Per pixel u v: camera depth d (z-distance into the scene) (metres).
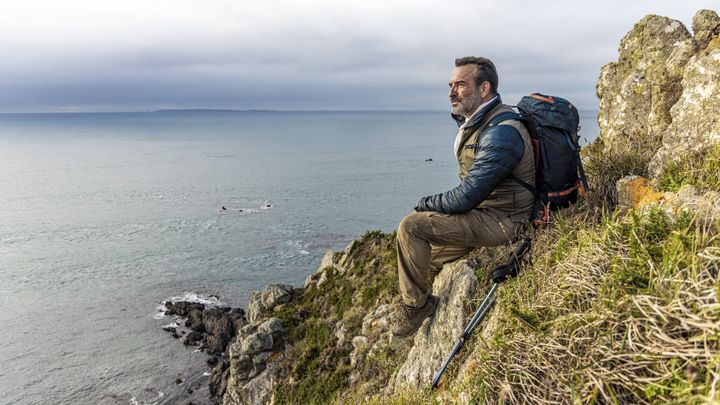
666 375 1.69
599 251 2.68
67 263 65.88
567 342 2.33
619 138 6.33
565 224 3.60
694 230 2.35
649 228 2.56
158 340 39.75
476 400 2.77
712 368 1.58
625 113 6.71
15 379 34.53
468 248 4.39
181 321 43.66
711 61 4.47
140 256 68.00
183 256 67.25
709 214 2.39
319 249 69.81
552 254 3.43
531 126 3.74
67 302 50.28
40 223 96.50
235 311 44.28
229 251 69.19
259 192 134.38
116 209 110.88
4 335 42.31
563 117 3.71
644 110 6.49
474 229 3.96
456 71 4.00
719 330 1.57
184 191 139.38
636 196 3.84
